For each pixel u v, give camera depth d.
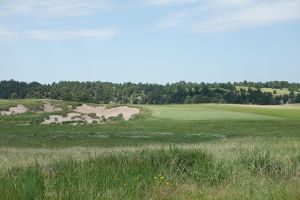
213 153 12.23
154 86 195.25
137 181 8.32
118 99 184.00
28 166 9.69
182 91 186.50
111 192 7.41
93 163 10.20
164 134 58.50
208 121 75.25
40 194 6.95
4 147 40.06
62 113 102.88
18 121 91.56
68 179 8.00
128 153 11.29
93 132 62.94
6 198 6.63
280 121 74.06
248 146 15.62
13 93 185.25
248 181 8.52
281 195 7.23
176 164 10.23
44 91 182.75
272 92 197.62
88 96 175.50
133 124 74.25
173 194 7.71
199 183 8.95
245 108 110.69
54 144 45.81
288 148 15.26
